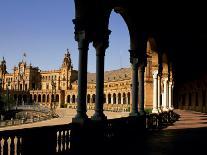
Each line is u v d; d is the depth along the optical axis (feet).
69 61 544.21
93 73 500.74
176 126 78.64
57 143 34.32
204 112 166.20
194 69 143.84
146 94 224.53
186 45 99.71
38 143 30.22
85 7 41.63
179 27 79.00
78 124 39.32
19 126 173.06
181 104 216.95
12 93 490.90
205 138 53.67
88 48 42.11
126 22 60.49
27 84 566.77
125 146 44.93
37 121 216.95
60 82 545.44
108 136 46.70
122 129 52.29
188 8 66.39
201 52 109.70
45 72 572.51
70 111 362.74
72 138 37.50
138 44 62.03
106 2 47.29
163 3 63.57
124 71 416.05
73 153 37.19
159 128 73.00
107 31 47.09
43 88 572.92
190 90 195.21
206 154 38.01
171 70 113.29
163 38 83.61
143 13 62.85
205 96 164.45
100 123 44.19
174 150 40.98
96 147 42.16
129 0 55.88
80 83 40.93
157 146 44.73
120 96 385.50
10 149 26.61
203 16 71.20
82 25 41.24
